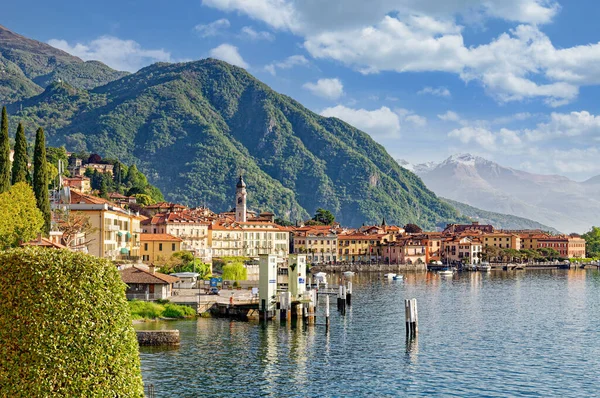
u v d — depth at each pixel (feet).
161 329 368.68
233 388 256.52
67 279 133.49
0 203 422.82
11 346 127.54
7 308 129.29
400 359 313.94
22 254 133.28
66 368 129.08
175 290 529.04
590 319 461.37
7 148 473.67
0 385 125.90
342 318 447.01
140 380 141.69
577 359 320.09
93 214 552.41
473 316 470.80
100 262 139.23
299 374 280.72
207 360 299.79
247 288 586.45
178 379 266.36
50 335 128.77
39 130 487.61
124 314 140.26
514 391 261.65
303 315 424.46
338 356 317.42
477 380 277.23
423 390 260.83
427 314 480.23
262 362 299.99
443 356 322.34
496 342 362.94
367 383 269.03
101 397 131.95
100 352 133.39
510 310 512.22
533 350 341.62
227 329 380.37
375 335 376.68
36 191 483.10
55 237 494.18
